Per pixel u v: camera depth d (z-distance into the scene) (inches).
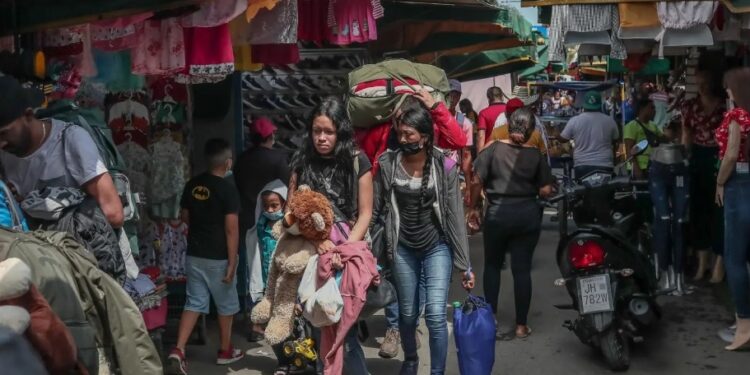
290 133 327.6
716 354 252.2
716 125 311.1
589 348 261.3
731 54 336.8
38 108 173.3
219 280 241.9
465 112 542.9
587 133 386.3
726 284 319.3
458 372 246.5
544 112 740.0
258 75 325.1
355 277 185.3
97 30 198.5
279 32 243.9
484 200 450.9
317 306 183.5
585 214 293.9
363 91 235.0
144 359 142.6
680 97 400.8
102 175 160.1
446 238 213.6
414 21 411.5
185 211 242.1
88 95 238.2
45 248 133.0
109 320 140.2
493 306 271.1
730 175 246.5
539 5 265.4
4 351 73.2
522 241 267.3
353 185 197.6
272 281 195.2
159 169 262.4
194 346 267.4
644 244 309.4
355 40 292.5
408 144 205.5
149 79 260.8
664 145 298.7
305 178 198.5
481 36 470.6
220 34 205.9
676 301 302.8
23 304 114.6
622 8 269.6
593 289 237.5
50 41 194.7
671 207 305.7
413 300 214.5
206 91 287.3
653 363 246.7
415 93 232.7
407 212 210.1
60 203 152.4
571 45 281.3
